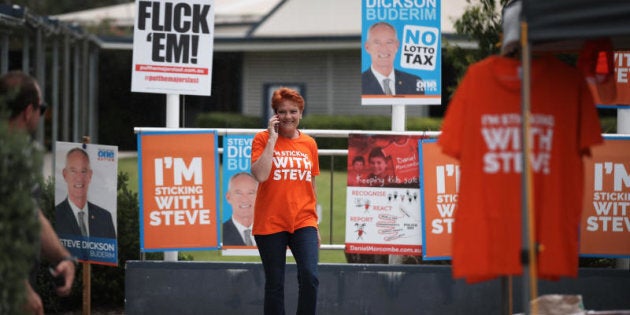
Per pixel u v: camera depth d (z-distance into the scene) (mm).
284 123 10438
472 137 7336
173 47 12227
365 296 12031
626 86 12086
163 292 12031
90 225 11547
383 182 11984
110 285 13188
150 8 12180
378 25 12367
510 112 7297
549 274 7391
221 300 12070
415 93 12406
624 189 11828
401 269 12008
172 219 11922
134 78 12188
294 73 45125
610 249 11883
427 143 11922
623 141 11820
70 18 47938
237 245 12086
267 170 10141
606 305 11977
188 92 12273
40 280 12836
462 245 7273
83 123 35656
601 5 6793
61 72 39625
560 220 7309
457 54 14430
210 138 11953
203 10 12242
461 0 38906
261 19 44375
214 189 11977
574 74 7512
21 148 6562
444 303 12023
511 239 7195
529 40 6930
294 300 12133
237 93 46812
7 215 6520
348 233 12031
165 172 11883
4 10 20328
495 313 11984
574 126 7457
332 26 42844
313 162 10602
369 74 12430
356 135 11984
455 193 11891
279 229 10320
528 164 6945
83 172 11547
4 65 23078
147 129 11844
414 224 11984
